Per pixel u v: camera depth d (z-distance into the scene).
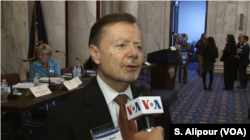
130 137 0.81
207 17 10.92
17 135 2.83
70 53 6.88
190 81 8.46
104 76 0.89
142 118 0.70
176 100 5.68
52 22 5.69
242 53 7.00
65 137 0.82
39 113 3.48
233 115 4.50
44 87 2.67
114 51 0.82
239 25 10.39
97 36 0.87
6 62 4.75
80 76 4.11
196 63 14.64
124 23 0.85
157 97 0.72
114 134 0.67
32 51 5.38
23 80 4.83
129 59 0.82
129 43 0.83
